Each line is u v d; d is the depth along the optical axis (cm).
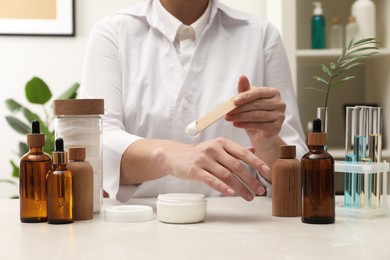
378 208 101
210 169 99
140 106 148
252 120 107
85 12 261
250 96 104
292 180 100
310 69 265
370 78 262
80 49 262
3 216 104
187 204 93
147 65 150
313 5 263
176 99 148
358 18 239
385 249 73
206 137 149
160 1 153
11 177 259
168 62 151
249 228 89
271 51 154
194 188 149
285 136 143
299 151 132
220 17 156
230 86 149
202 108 149
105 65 148
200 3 151
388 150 234
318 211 92
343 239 80
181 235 83
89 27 262
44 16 259
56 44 261
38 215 96
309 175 93
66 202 94
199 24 151
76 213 97
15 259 69
